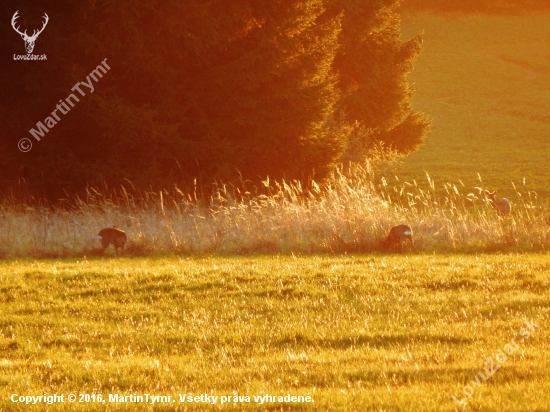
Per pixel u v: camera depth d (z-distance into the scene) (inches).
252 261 2397.9
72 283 1943.9
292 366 1142.3
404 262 2269.9
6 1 3314.5
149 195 3321.9
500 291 1769.2
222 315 1581.0
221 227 2849.4
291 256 2581.2
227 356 1244.5
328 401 944.3
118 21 3250.5
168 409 946.7
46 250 2679.6
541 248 2723.9
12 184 3371.1
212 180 3440.0
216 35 3422.7
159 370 1149.7
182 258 2578.7
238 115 3565.5
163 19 3319.4
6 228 2797.7
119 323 1534.2
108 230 2628.0
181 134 3572.8
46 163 3331.7
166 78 3435.0
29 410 964.6
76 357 1258.6
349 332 1389.0
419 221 2935.5
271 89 3599.9
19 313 1648.6
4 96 3597.4
